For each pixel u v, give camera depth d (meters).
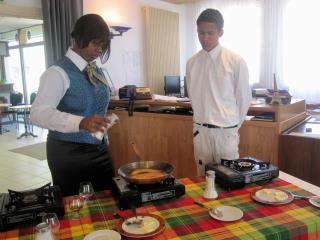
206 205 1.29
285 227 1.10
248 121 2.53
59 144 1.65
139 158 2.09
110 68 4.98
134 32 5.36
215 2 6.08
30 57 8.11
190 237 1.06
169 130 2.99
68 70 1.55
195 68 2.03
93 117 1.39
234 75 1.91
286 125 2.59
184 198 1.38
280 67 5.59
